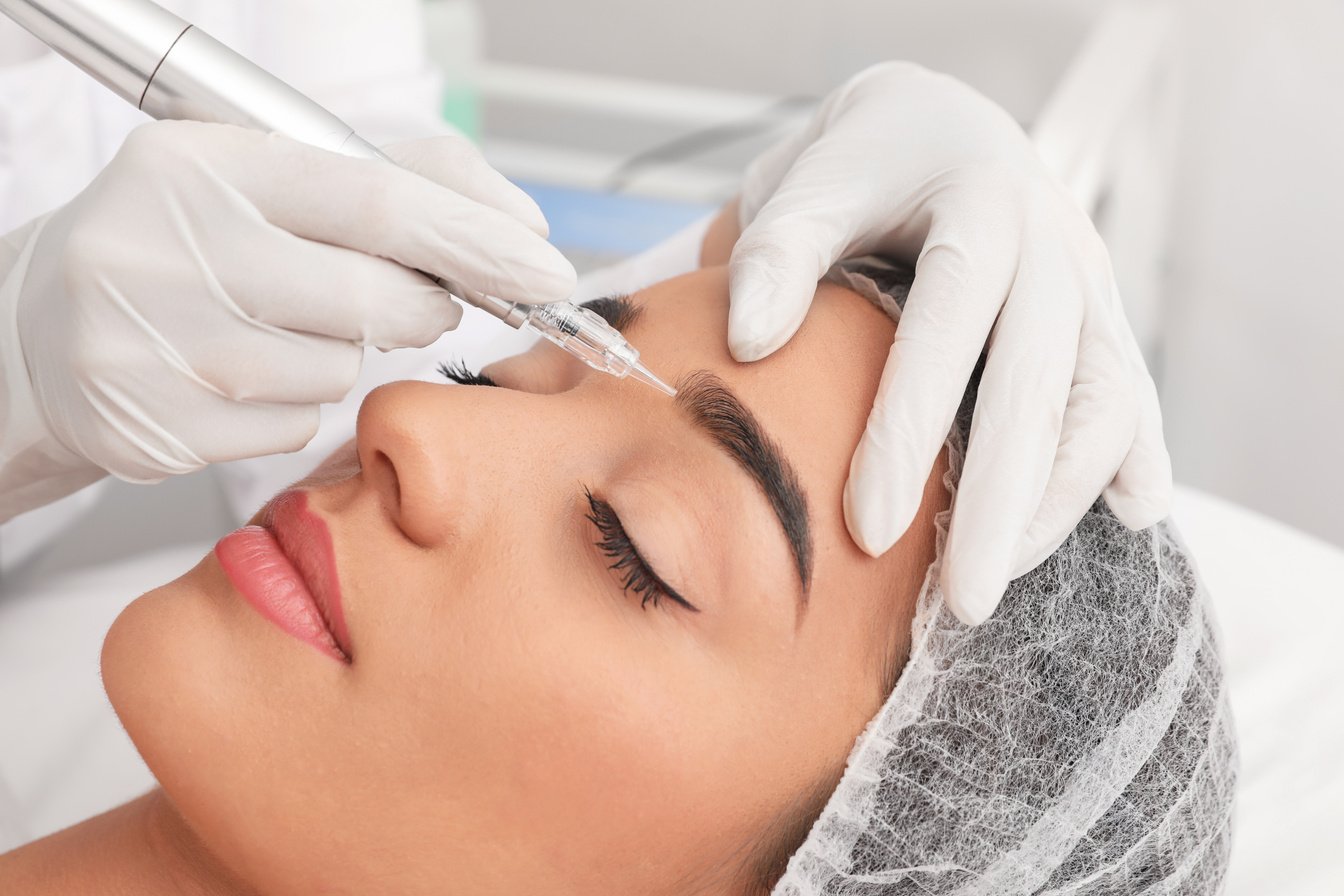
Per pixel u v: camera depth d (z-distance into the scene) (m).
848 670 0.86
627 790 0.82
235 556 0.85
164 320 0.82
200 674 0.81
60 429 0.93
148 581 1.65
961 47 2.41
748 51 2.55
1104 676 0.90
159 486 2.25
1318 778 1.35
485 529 0.83
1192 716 0.95
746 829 0.86
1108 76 1.85
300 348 0.85
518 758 0.80
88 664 1.53
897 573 0.88
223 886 0.89
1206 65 2.12
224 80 0.83
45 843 0.97
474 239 0.79
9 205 1.33
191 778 0.80
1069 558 0.93
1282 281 2.15
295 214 0.81
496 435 0.86
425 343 0.86
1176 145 2.17
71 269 0.81
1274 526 1.65
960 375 0.90
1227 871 1.13
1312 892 1.24
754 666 0.84
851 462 0.87
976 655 0.87
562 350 1.00
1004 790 0.88
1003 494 0.86
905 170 1.08
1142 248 2.11
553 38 2.66
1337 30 2.00
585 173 2.37
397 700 0.80
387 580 0.82
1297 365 2.17
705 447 0.85
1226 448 2.28
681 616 0.84
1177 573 1.00
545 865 0.83
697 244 1.49
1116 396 0.95
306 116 0.84
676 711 0.82
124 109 1.36
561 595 0.82
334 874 0.81
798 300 0.91
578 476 0.86
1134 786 0.92
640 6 2.58
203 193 0.80
